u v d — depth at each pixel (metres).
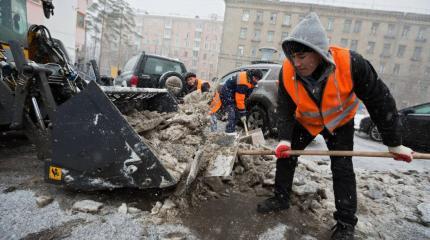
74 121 2.37
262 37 47.97
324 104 2.16
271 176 3.26
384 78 48.00
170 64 8.16
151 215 2.35
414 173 4.61
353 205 2.28
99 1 43.41
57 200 2.47
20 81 2.64
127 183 2.36
